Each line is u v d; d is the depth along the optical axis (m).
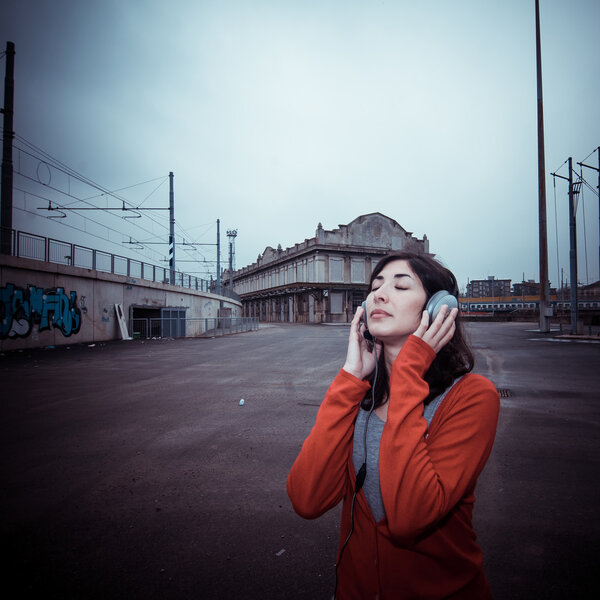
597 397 6.94
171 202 28.48
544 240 23.02
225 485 3.47
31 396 7.02
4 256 14.07
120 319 21.33
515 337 20.83
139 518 2.92
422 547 0.89
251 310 70.62
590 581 2.19
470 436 0.89
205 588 2.16
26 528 2.79
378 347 1.10
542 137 21.75
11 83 15.10
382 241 49.69
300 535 2.70
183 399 6.80
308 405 6.37
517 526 2.79
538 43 21.44
